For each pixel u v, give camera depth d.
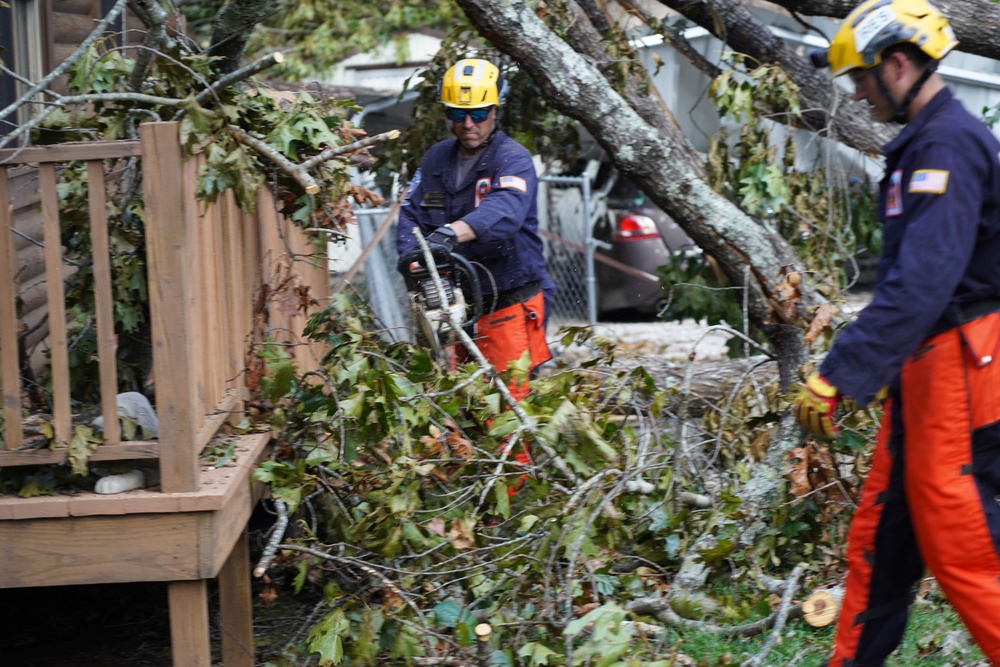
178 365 4.01
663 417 7.05
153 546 4.04
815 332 6.04
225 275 5.03
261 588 6.24
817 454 5.51
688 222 7.14
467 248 6.42
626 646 3.88
